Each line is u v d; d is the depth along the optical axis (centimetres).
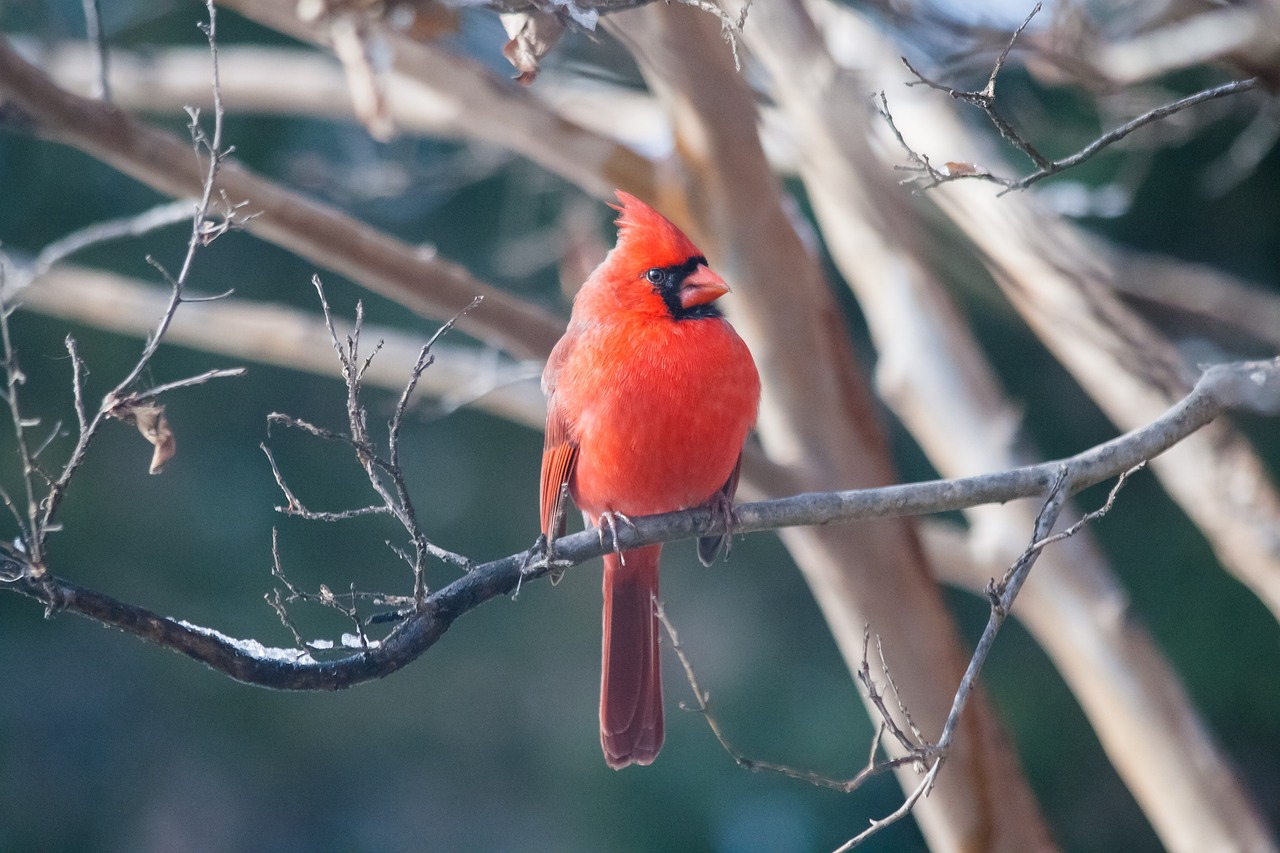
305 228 815
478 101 897
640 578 775
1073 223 1170
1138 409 912
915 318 1030
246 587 1574
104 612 488
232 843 1609
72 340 470
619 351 685
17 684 1595
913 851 1475
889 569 892
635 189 888
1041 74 771
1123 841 1441
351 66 789
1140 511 1478
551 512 738
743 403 687
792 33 832
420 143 1570
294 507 512
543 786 1623
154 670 1645
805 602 1628
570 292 1050
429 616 545
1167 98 932
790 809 1512
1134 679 951
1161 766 940
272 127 1546
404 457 1648
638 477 692
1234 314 926
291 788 1639
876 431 914
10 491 1452
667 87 859
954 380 1013
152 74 1229
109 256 1496
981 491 590
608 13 609
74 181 1490
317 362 1027
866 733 1523
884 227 884
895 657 894
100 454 1520
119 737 1619
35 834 1563
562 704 1648
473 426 1661
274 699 1658
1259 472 927
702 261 704
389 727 1662
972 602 1562
